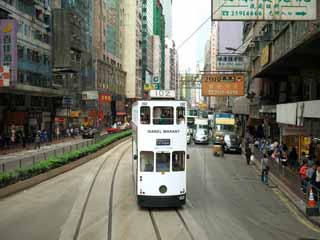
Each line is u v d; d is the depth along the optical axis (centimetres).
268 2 1420
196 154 4134
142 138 1803
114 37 10006
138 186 1778
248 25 5675
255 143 3638
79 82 6962
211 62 10244
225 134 4534
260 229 1452
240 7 1423
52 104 5997
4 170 2186
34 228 1427
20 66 4784
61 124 6266
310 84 2986
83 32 7050
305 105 2220
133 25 11288
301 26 2116
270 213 1708
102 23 8781
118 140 5509
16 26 3906
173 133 1809
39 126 5500
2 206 1759
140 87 12306
